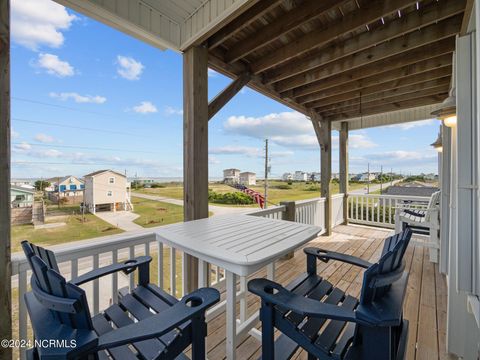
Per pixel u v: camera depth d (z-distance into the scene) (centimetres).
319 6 184
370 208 544
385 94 366
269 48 255
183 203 223
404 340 99
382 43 244
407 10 201
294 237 140
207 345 163
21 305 116
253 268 107
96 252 138
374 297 84
